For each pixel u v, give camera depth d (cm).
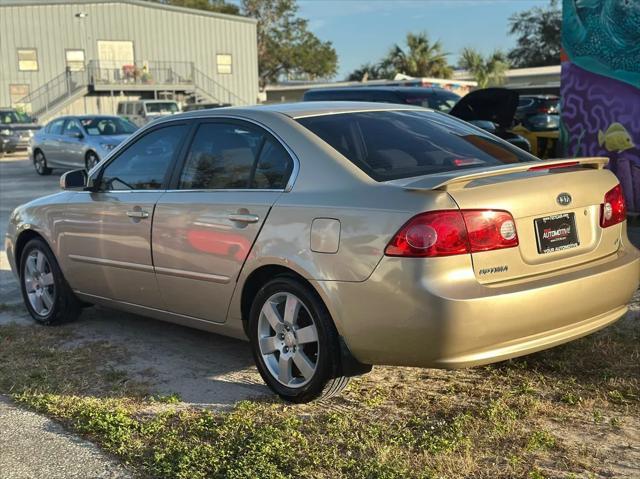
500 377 429
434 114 484
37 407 403
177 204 456
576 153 930
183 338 533
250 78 4216
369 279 350
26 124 2817
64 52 3756
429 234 335
